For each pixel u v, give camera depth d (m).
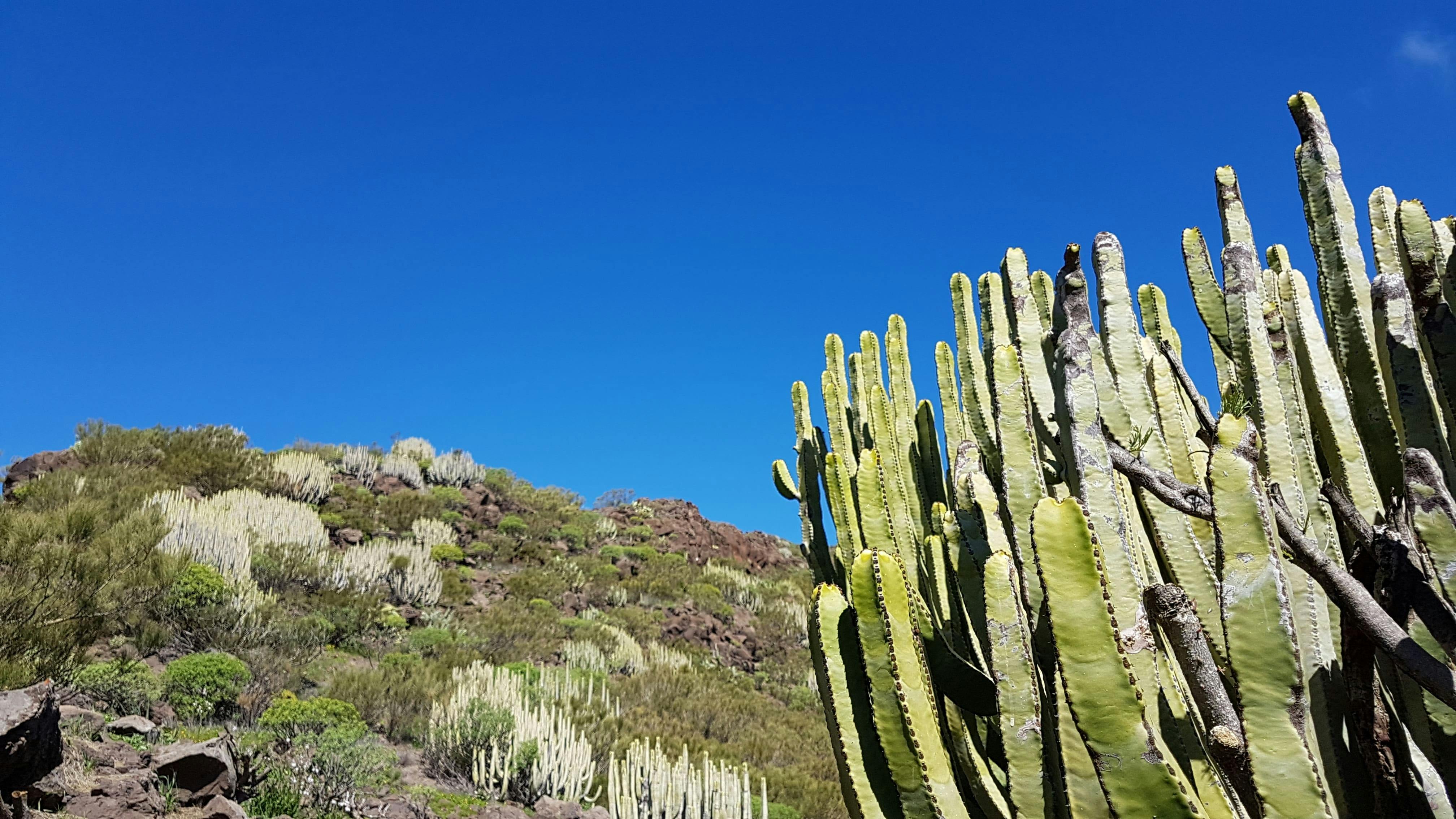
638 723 12.68
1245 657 1.58
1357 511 1.99
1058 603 1.55
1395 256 2.31
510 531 23.44
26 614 7.89
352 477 23.08
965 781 2.14
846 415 3.73
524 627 16.73
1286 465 2.09
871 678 1.86
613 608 20.88
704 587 22.94
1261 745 1.53
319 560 15.62
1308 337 2.32
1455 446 2.04
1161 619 1.64
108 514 10.79
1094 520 1.84
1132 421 2.11
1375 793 1.75
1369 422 2.21
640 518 28.66
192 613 10.80
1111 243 2.28
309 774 7.61
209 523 14.95
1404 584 1.75
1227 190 2.48
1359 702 1.76
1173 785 1.44
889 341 3.46
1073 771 1.62
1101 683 1.50
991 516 2.34
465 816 8.06
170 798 6.17
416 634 14.53
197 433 20.67
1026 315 2.54
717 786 9.50
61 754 5.83
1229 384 2.30
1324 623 1.92
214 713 9.07
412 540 20.30
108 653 9.52
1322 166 2.42
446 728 9.70
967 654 2.44
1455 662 1.68
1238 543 1.64
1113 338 2.21
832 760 13.11
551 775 9.27
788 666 20.42
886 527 2.68
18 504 14.28
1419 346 2.15
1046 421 2.42
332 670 11.85
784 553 31.92
